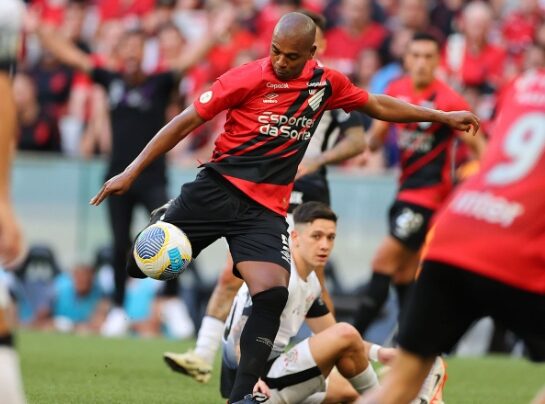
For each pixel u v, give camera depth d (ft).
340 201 142.00
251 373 63.67
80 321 148.05
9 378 44.37
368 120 122.21
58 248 149.69
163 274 67.82
